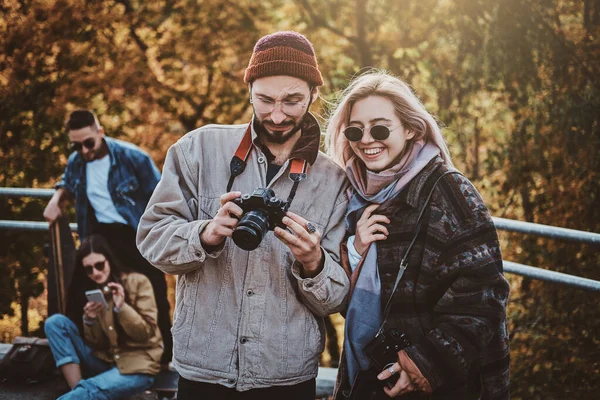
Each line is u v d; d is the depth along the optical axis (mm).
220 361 2316
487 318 2232
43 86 10625
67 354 3871
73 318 3975
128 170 4516
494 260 2271
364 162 2430
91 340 3906
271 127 2324
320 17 13758
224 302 2332
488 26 9516
